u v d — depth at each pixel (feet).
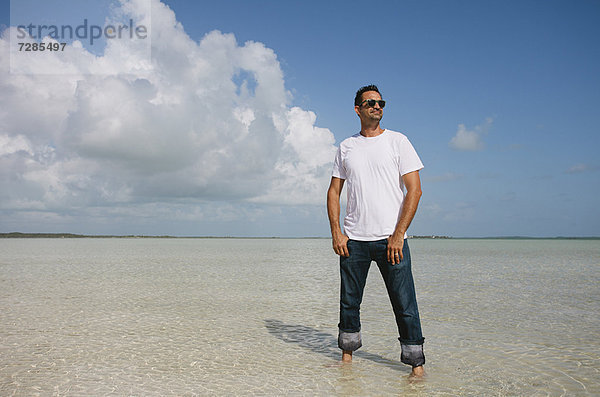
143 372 12.09
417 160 12.03
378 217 11.89
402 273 11.75
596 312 21.77
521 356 13.71
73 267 52.06
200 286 32.65
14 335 16.63
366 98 12.23
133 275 41.52
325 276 41.42
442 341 15.75
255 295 27.86
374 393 10.44
